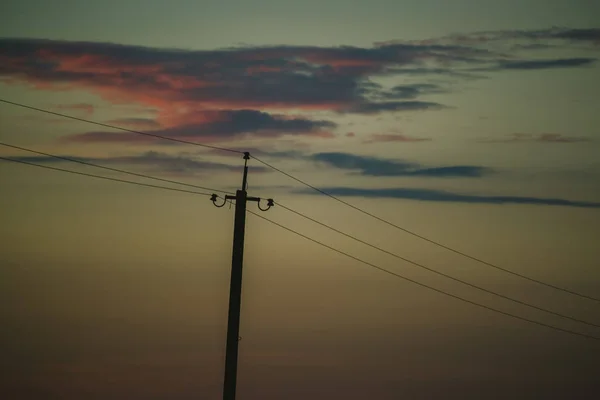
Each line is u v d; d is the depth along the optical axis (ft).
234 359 122.62
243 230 124.36
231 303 123.24
